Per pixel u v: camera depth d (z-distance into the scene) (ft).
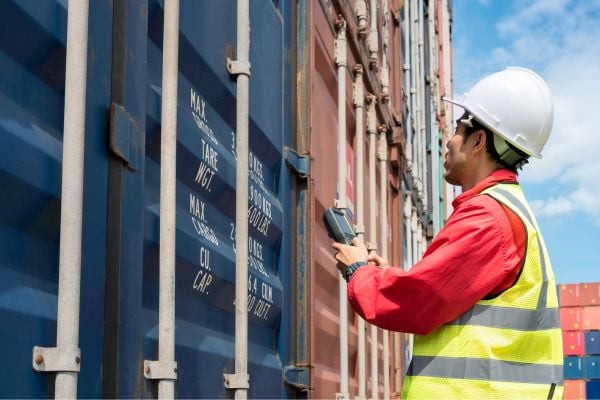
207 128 8.46
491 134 7.04
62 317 5.17
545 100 7.05
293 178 11.36
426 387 6.52
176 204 7.61
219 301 8.49
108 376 5.79
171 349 6.47
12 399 4.90
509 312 6.42
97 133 5.94
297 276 11.13
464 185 7.20
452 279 6.31
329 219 7.79
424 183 26.96
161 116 6.97
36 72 5.55
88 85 5.85
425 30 33.01
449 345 6.48
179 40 7.79
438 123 34.22
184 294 7.64
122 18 6.33
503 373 6.37
